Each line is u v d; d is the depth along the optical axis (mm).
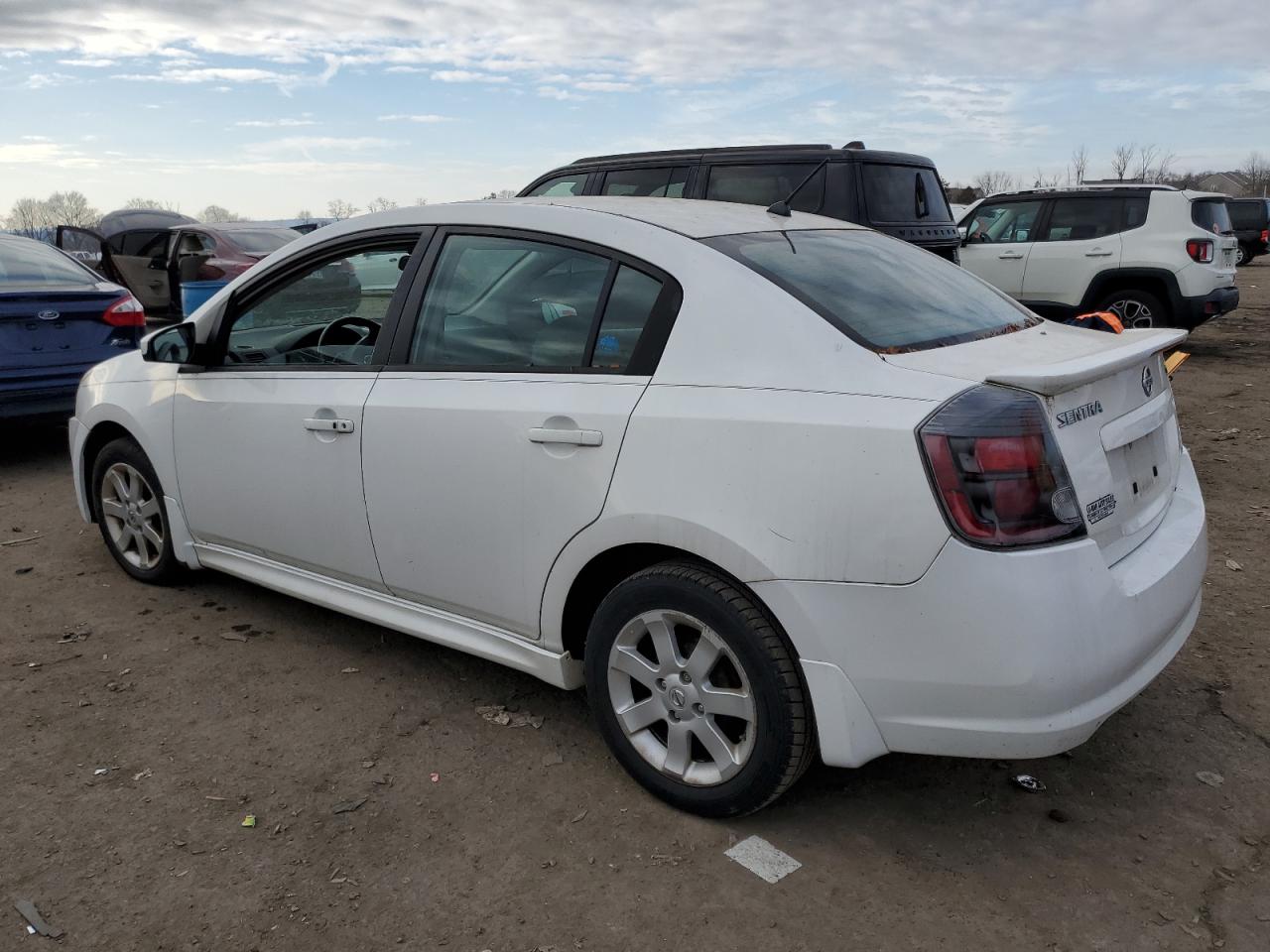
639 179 8328
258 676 3764
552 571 2977
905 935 2416
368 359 3512
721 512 2578
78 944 2383
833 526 2430
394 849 2746
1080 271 11062
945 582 2328
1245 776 3070
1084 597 2375
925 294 3102
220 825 2844
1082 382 2523
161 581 4578
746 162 7812
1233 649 3916
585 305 2990
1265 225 30438
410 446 3252
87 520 4898
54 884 2590
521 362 3088
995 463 2316
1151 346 2859
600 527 2818
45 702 3551
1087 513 2482
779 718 2604
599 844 2768
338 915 2488
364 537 3479
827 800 2979
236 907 2514
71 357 6863
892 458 2365
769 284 2734
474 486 3104
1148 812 2902
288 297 3816
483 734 3359
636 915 2488
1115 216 10922
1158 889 2574
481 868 2668
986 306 3229
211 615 4324
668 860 2697
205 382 4008
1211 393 9719
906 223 7688
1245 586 4562
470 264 3293
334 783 3059
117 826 2834
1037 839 2785
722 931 2434
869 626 2430
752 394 2598
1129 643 2471
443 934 2428
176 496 4219
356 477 3434
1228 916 2467
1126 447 2793
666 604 2764
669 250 2893
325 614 4340
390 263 3521
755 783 2691
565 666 3084
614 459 2775
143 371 4359
